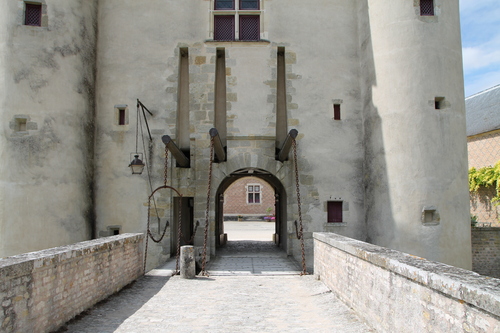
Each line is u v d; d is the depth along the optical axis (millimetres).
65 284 4230
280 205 12500
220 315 4621
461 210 8750
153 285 6535
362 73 10000
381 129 9141
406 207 8648
